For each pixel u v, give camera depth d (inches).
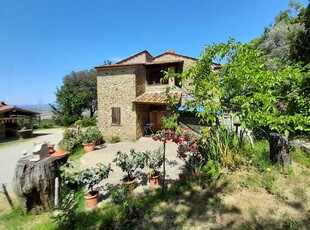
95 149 495.8
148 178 260.2
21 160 201.8
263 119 140.8
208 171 216.4
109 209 187.8
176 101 236.4
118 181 272.7
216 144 235.1
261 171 211.9
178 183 228.5
